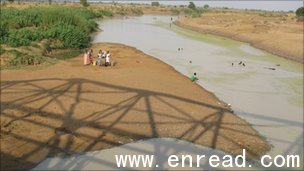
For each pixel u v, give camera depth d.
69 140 13.05
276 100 20.92
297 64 32.88
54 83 19.92
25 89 18.61
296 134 15.77
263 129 16.12
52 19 39.81
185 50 37.81
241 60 33.31
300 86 24.52
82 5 94.00
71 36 34.03
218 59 33.31
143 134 14.10
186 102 18.30
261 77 26.69
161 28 60.97
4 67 23.72
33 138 12.96
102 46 36.72
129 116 15.64
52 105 16.31
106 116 15.45
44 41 32.28
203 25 62.94
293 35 46.88
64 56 30.31
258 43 43.31
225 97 20.89
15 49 27.45
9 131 13.28
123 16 87.31
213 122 15.98
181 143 13.64
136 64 27.48
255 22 65.56
